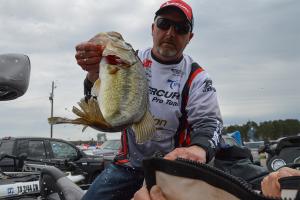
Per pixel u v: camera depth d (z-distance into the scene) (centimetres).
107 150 720
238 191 37
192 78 118
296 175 50
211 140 101
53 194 146
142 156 124
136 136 76
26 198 204
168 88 119
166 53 117
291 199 40
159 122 119
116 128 72
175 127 120
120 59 74
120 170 129
